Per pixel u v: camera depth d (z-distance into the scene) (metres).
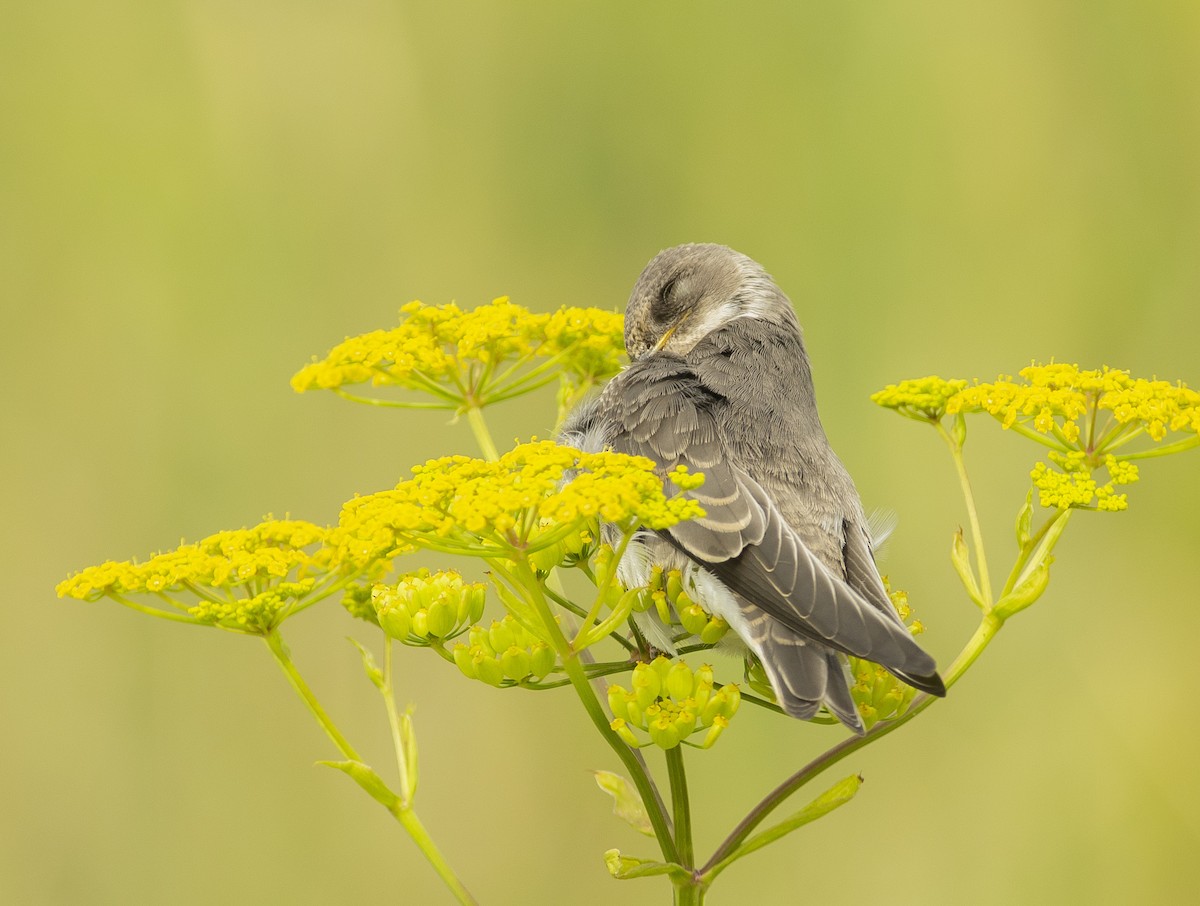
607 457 6.67
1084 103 12.51
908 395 7.68
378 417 12.38
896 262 12.38
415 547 6.71
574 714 11.94
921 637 11.70
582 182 12.93
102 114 12.55
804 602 7.17
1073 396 7.38
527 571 6.53
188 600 11.99
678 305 10.49
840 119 12.66
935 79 12.57
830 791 6.81
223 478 12.15
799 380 9.30
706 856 11.29
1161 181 12.30
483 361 8.78
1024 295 12.33
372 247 12.72
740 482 7.93
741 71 12.88
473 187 12.90
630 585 7.96
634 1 12.97
